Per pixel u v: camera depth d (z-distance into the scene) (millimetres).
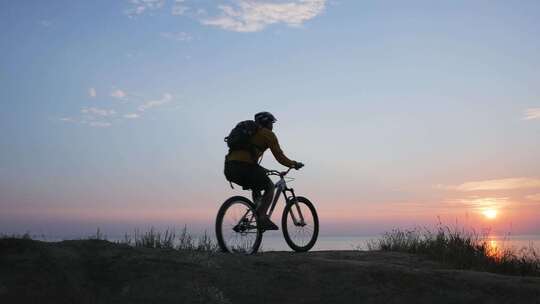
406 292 6172
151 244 8039
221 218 7766
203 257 6379
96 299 5250
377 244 10984
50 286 5262
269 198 8273
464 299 6156
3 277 5199
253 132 8109
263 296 5734
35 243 5859
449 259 9242
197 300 5410
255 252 8078
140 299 5328
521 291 6492
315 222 9188
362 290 6094
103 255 6023
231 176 8195
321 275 6324
